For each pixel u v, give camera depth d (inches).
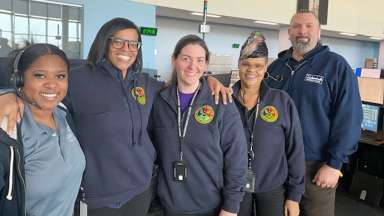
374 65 336.8
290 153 64.8
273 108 63.2
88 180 51.4
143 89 56.9
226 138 56.4
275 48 287.7
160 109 57.9
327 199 71.9
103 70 52.7
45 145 44.0
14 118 41.5
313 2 221.6
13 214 40.8
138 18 165.3
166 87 59.2
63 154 45.9
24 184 41.4
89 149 50.9
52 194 44.6
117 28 52.1
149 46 168.6
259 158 62.2
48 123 46.2
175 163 56.4
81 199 52.3
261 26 254.2
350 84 68.6
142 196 56.9
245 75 62.7
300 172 64.5
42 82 42.6
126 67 53.4
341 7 249.9
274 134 62.4
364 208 118.0
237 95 64.9
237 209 57.5
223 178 58.1
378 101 140.5
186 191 57.5
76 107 50.7
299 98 72.7
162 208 60.9
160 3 169.6
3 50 131.2
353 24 263.9
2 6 128.8
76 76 51.4
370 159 123.0
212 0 185.0
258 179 62.4
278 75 77.3
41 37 140.6
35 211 43.8
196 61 55.2
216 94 57.1
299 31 73.0
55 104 44.4
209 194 57.6
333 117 70.4
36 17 138.2
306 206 74.0
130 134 53.4
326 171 69.5
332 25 247.6
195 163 56.2
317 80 71.0
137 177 54.9
